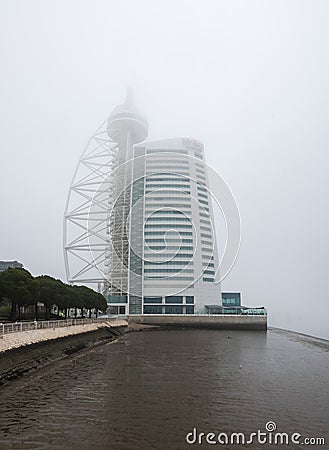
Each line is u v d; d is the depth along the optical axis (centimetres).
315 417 2539
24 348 4266
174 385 3447
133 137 18425
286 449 1984
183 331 12838
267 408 2738
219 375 4066
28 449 1869
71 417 2383
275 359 5741
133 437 2062
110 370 4181
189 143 18900
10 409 2538
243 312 15038
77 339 6581
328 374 4412
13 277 6462
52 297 8106
